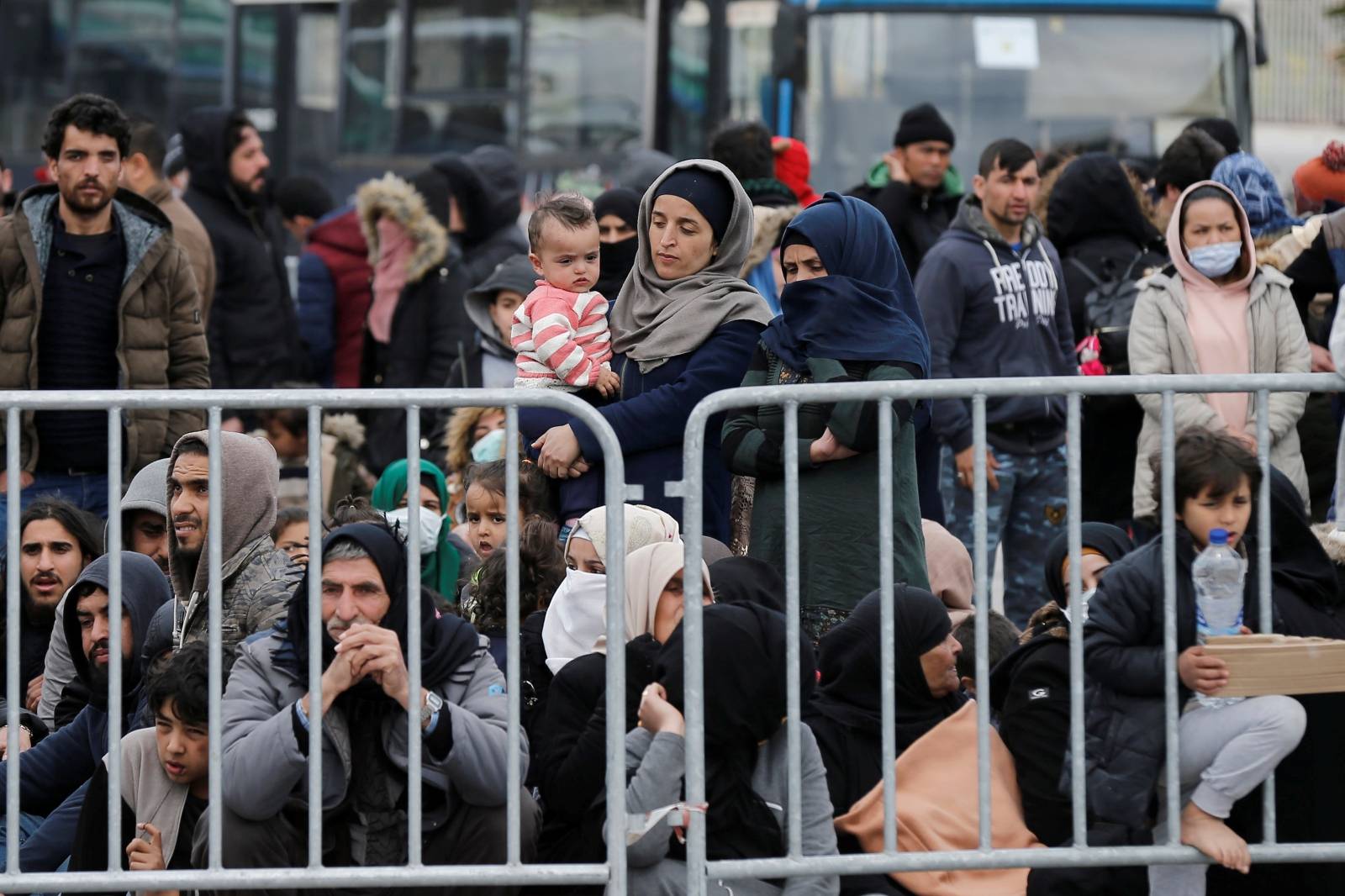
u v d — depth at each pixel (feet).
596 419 37.29
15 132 117.80
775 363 44.60
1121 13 98.89
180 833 39.96
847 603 42.96
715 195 46.68
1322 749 38.19
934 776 39.88
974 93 98.58
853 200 45.21
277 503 45.96
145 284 58.23
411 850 36.94
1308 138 204.64
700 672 37.11
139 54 116.47
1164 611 37.42
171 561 45.78
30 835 44.47
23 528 50.67
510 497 37.14
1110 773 37.99
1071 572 37.78
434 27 111.24
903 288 45.37
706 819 37.99
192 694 39.29
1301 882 39.29
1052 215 67.26
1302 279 57.72
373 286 80.48
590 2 109.09
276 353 80.18
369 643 37.22
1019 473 60.75
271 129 113.29
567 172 108.17
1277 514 40.40
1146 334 55.88
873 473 43.32
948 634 40.83
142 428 57.67
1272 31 260.42
